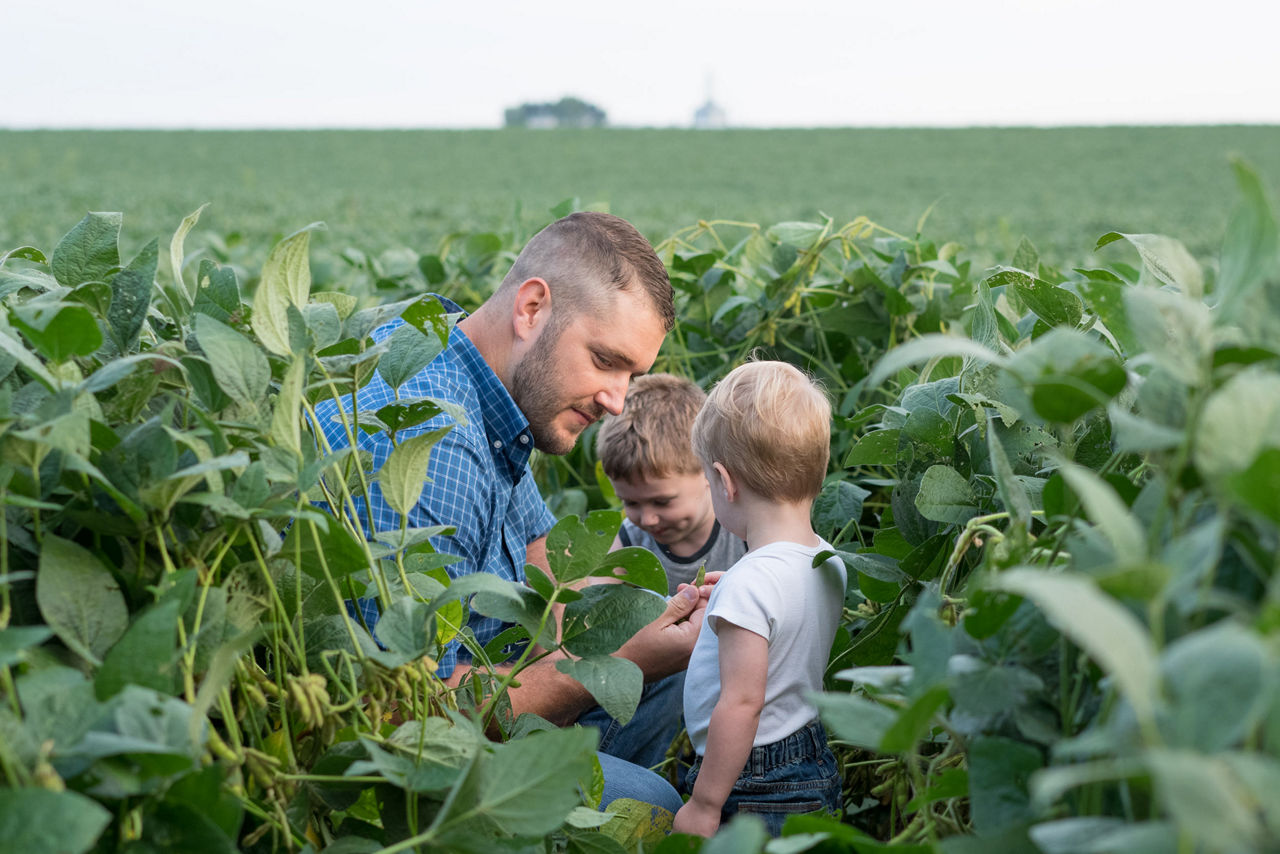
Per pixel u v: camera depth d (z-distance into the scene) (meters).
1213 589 0.82
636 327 2.03
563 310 2.01
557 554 1.26
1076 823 0.71
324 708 1.08
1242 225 0.75
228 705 1.03
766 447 1.77
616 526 1.23
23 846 0.71
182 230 1.52
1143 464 1.21
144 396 1.17
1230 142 48.75
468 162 47.44
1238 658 0.59
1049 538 1.05
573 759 0.96
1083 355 0.85
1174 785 0.54
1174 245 0.98
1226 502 0.71
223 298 1.31
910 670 0.96
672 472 2.35
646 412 2.37
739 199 36.16
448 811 0.94
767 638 1.70
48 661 0.97
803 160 48.00
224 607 1.04
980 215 30.36
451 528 1.25
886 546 1.63
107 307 1.27
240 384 1.08
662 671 1.95
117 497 0.97
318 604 1.20
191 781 0.87
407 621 1.12
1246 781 0.56
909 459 1.60
